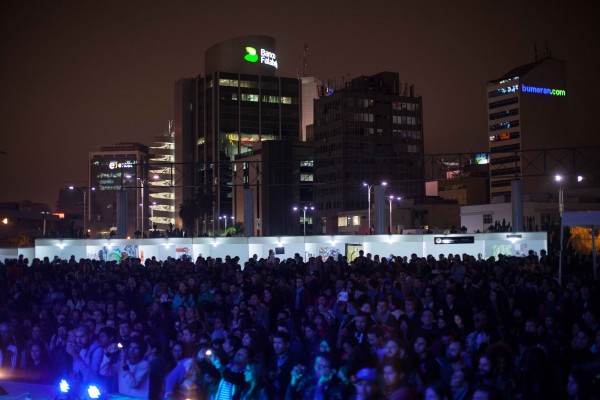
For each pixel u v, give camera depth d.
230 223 186.62
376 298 15.15
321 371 7.93
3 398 11.38
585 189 96.31
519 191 41.59
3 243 101.81
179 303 16.39
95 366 11.20
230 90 197.50
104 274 21.97
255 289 17.23
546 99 179.12
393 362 7.44
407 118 161.38
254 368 8.66
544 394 8.43
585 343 9.76
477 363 8.88
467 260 24.36
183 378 9.33
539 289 16.62
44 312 14.33
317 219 160.00
